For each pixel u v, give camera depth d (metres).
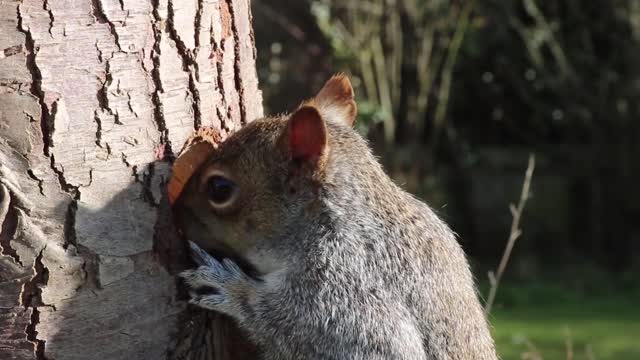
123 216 7.92
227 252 8.81
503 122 31.31
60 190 7.66
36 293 7.64
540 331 21.91
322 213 8.70
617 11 30.61
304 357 8.52
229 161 8.67
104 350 7.90
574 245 30.78
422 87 28.92
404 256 8.74
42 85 7.55
